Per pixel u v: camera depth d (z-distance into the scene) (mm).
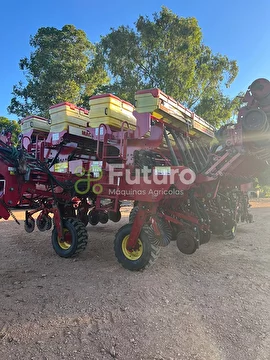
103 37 23328
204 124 7430
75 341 2955
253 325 3260
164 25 23094
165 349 2816
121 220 11258
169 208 5797
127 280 4664
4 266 5434
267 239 7840
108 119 5949
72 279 4727
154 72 22562
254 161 6113
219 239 7852
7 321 3352
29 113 25844
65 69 25391
